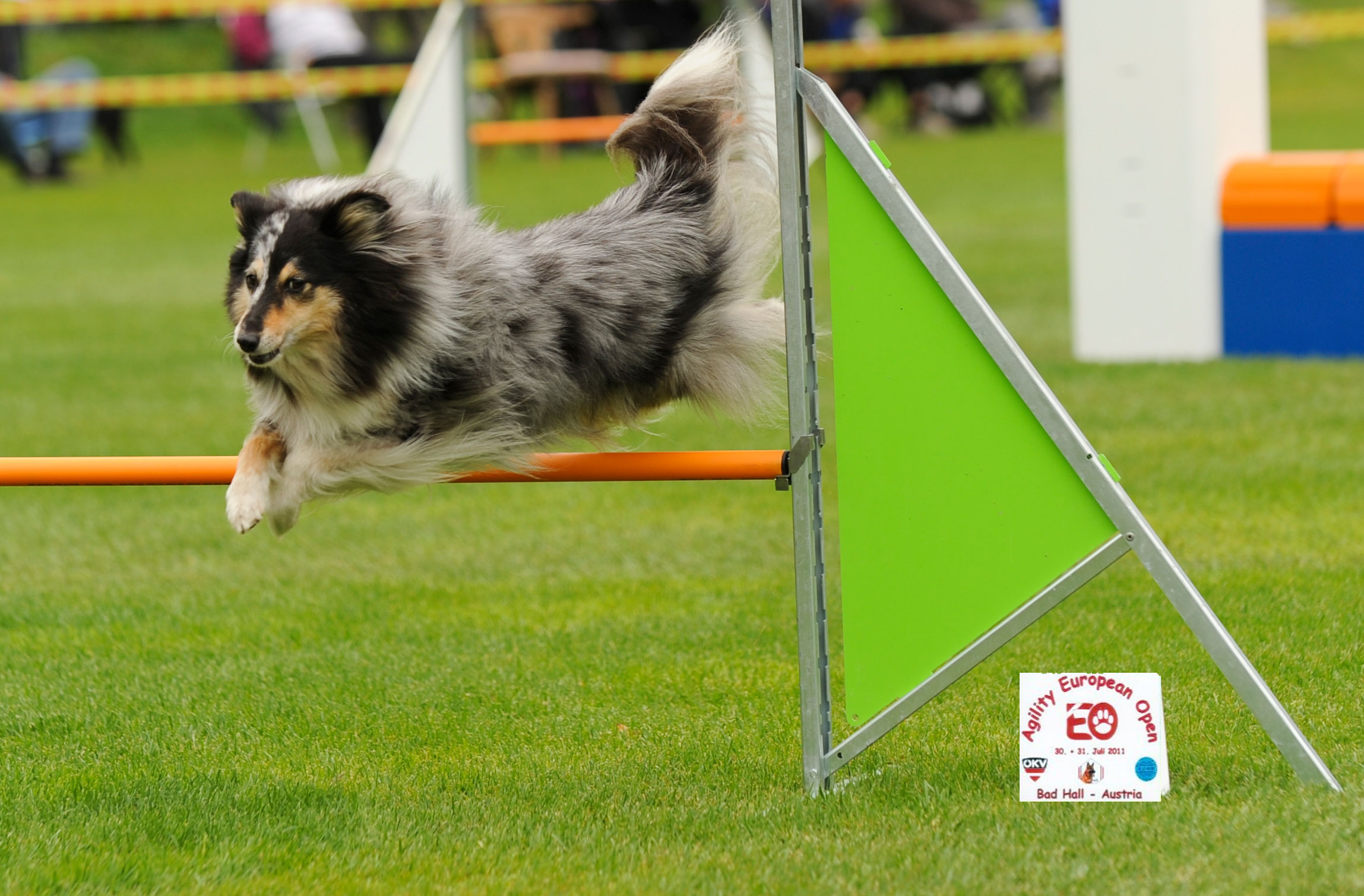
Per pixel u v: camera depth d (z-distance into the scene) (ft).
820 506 18.19
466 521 33.60
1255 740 19.49
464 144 46.09
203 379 47.24
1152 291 45.39
